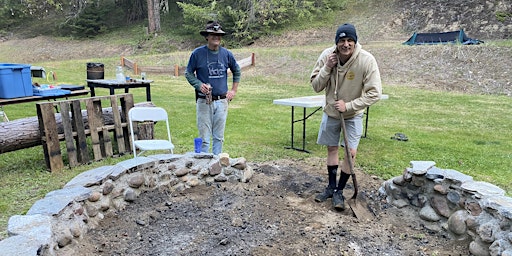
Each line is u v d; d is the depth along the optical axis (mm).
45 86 5359
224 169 3709
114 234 2719
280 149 5172
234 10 21156
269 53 15633
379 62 13500
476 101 9242
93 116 4547
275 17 21672
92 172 3209
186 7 21734
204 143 4020
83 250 2465
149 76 14188
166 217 2994
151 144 3746
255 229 2760
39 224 2129
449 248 2637
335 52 2912
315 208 3146
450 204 2844
